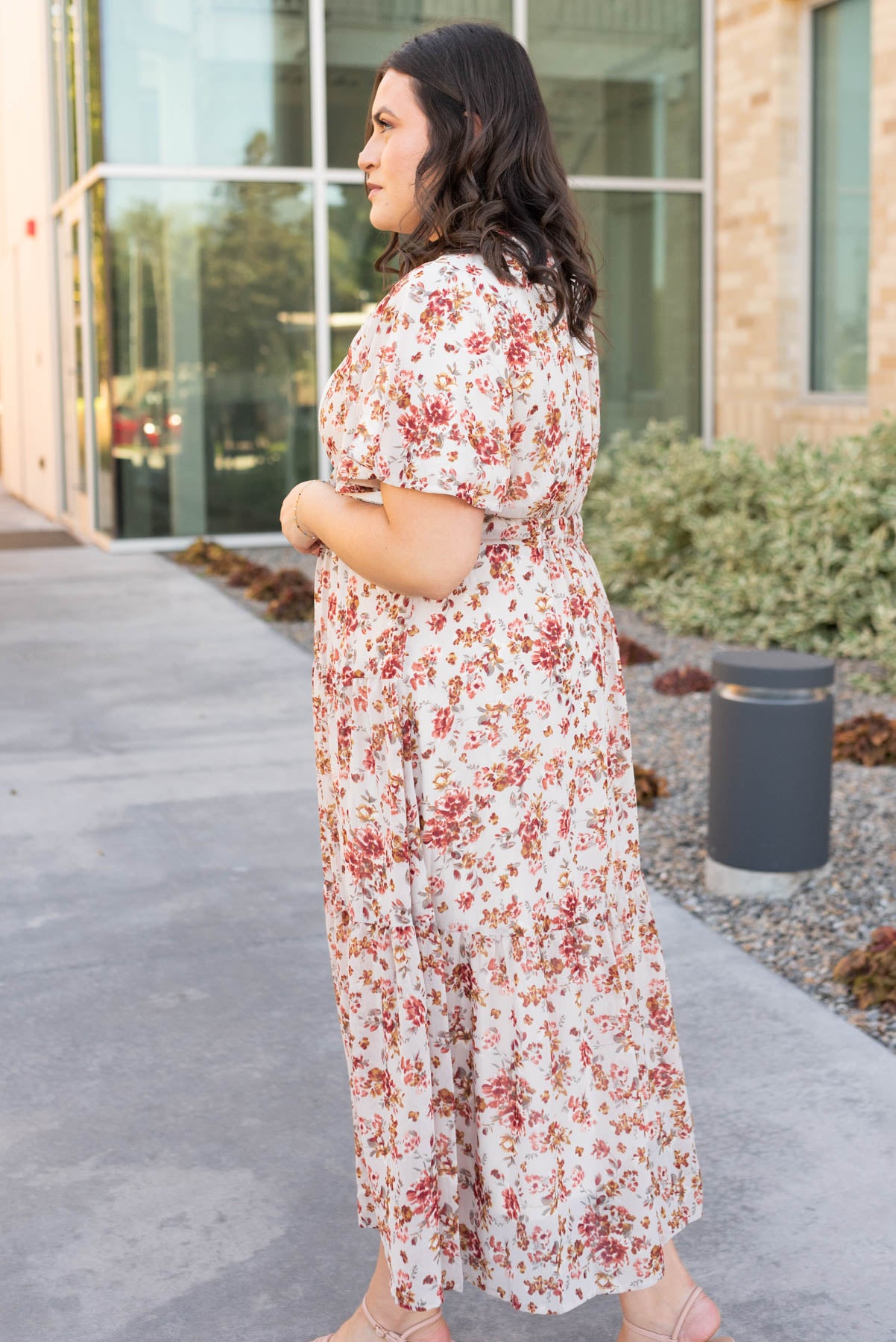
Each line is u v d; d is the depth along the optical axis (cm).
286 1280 232
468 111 168
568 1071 184
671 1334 201
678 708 636
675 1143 203
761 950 364
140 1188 259
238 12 1102
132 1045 314
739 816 396
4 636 814
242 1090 294
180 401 1141
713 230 1143
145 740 586
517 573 175
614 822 190
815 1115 279
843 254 1014
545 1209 180
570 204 177
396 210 175
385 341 164
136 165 1100
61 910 395
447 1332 204
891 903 391
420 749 173
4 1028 323
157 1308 225
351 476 170
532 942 178
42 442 1549
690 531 877
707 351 1157
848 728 560
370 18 1124
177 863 434
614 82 1127
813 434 1016
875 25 884
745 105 1077
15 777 532
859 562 742
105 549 1179
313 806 494
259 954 364
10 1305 226
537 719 176
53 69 1374
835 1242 238
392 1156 182
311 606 867
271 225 1132
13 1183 260
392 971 179
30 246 1562
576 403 177
